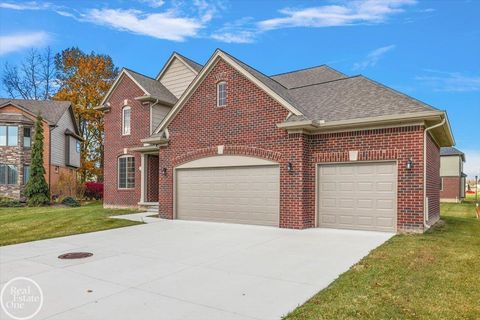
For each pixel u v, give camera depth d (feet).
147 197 62.90
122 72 66.80
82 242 32.01
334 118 37.01
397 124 34.50
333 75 64.34
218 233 36.11
